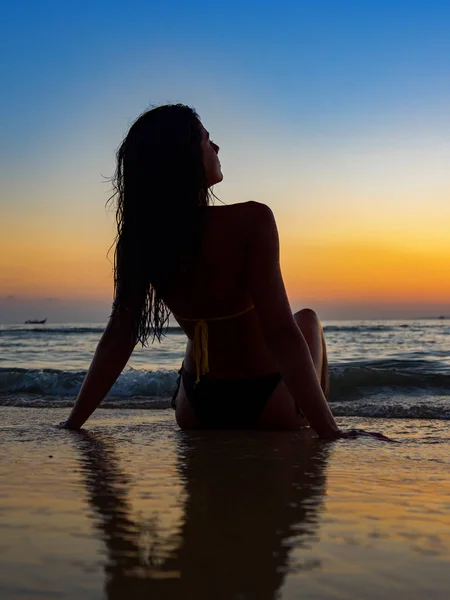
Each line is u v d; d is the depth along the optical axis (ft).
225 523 4.12
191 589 2.98
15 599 2.83
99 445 7.57
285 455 6.89
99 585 3.01
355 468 6.14
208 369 8.89
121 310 8.80
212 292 8.30
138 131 8.13
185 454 6.93
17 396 16.37
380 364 27.30
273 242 8.00
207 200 8.36
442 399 16.48
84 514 4.31
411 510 4.50
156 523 4.11
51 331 84.99
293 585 3.03
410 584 3.05
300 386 8.09
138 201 8.10
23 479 5.49
